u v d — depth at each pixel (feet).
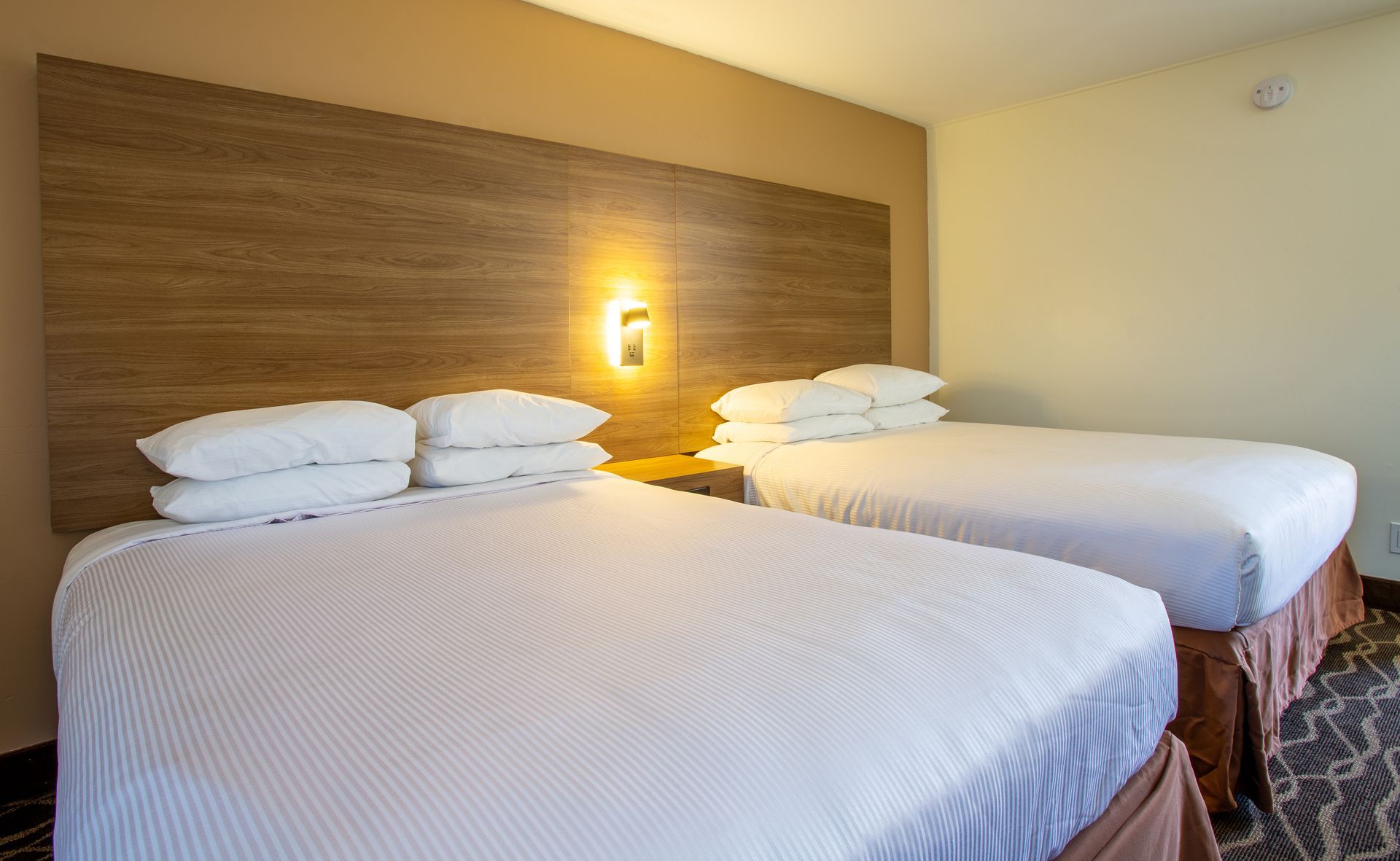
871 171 13.07
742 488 9.09
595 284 9.22
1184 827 4.16
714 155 10.75
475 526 5.46
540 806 2.04
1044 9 9.23
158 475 6.40
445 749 2.34
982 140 13.39
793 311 11.66
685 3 8.93
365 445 6.17
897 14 9.32
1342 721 6.77
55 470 6.00
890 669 2.89
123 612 3.78
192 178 6.46
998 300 13.42
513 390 8.09
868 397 10.96
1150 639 3.78
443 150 7.88
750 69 11.10
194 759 2.32
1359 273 9.72
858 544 4.79
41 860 5.24
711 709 2.57
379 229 7.48
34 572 6.14
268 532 5.35
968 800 2.52
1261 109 10.37
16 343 6.03
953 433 10.39
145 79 6.23
